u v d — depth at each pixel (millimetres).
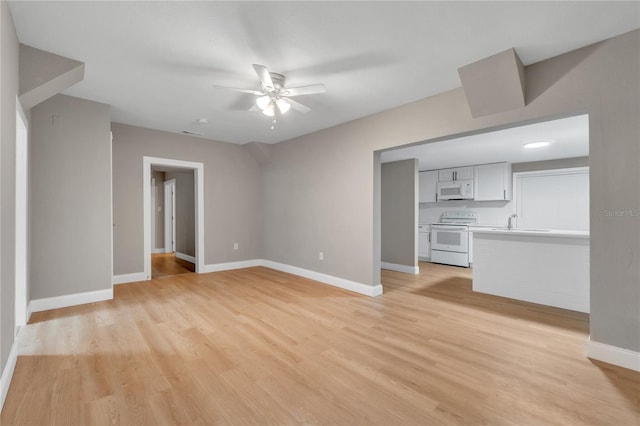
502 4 1841
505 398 1771
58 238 3248
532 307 3459
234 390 1835
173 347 2393
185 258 6621
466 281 4812
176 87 3090
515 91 2518
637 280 2051
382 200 6074
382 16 1966
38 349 2324
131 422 1552
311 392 1821
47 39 2254
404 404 1716
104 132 3514
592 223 2211
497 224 6602
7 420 1550
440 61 2543
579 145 4809
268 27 2092
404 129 3498
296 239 5094
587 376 2000
